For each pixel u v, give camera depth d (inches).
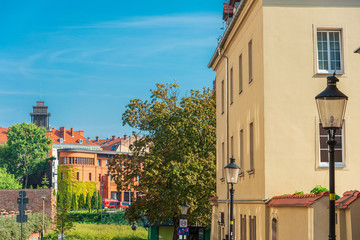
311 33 821.9
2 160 5787.4
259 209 844.0
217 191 1435.8
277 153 806.5
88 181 5787.4
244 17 959.6
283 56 820.0
